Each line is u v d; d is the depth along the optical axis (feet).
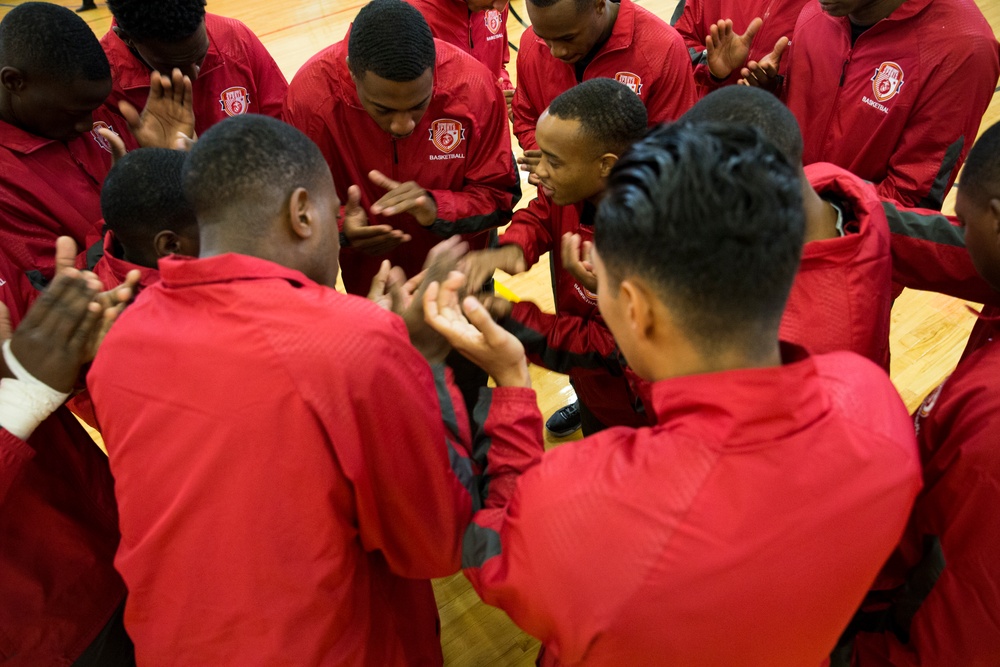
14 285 5.05
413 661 4.03
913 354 8.50
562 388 8.54
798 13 7.76
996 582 2.91
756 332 2.16
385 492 2.91
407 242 6.77
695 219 2.01
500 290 10.14
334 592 2.90
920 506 3.25
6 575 3.68
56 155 5.76
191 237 4.02
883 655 3.43
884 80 6.13
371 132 6.11
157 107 5.71
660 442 2.24
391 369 2.71
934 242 4.00
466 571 2.81
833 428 2.21
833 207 3.71
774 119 3.47
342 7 22.06
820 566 2.19
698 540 2.13
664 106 6.95
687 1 8.71
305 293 2.68
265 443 2.61
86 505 4.14
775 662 2.34
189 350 2.64
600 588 2.18
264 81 7.74
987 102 5.96
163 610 2.96
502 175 6.53
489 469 3.15
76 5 23.04
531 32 7.42
